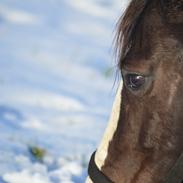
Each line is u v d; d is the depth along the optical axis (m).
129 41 5.50
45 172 9.03
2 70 15.31
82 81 15.61
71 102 13.38
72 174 9.14
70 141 10.80
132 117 5.55
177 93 5.42
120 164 5.63
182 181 5.61
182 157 5.46
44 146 10.24
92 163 5.79
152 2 5.54
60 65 16.91
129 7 5.59
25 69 15.84
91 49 19.12
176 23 5.45
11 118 11.49
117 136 5.64
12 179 8.62
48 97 13.48
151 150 5.54
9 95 13.15
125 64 5.44
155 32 5.45
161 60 5.42
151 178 5.57
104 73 16.27
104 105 13.66
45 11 23.23
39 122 11.62
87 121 12.20
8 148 9.79
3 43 18.39
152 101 5.46
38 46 18.56
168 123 5.46
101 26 22.23
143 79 5.44
